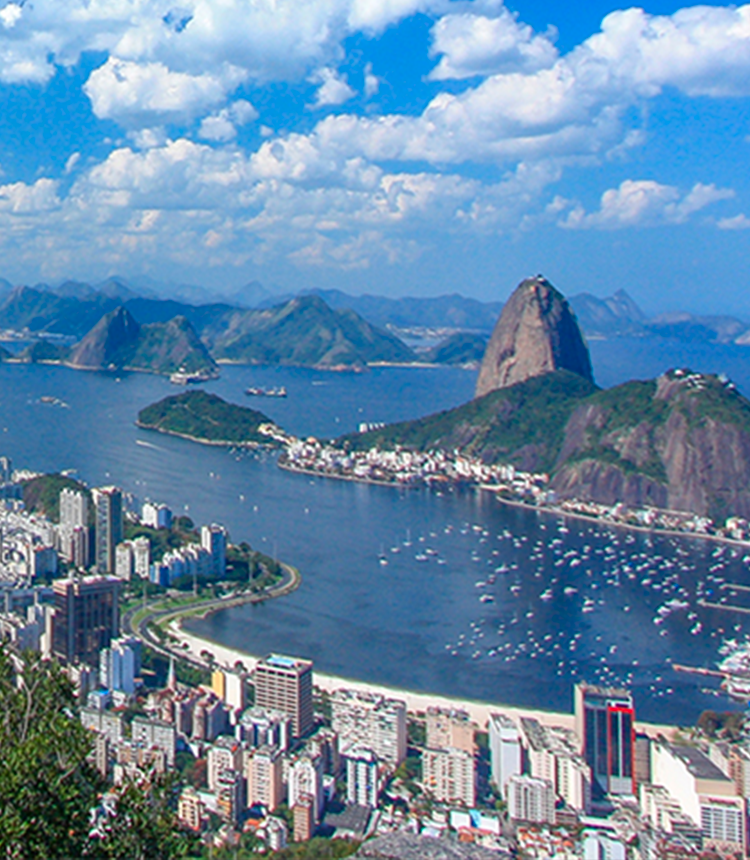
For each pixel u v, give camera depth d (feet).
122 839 145.48
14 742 148.66
